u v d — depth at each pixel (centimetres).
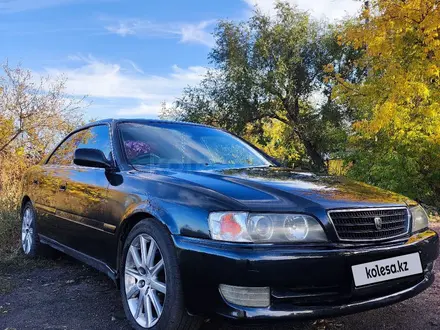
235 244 211
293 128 1834
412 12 918
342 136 1129
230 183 250
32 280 373
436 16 885
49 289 348
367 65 1112
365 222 235
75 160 325
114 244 290
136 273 269
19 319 284
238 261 205
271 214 217
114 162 320
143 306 259
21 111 871
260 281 204
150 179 274
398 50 972
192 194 239
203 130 399
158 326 239
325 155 1825
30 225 449
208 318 220
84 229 329
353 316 289
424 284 257
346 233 226
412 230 263
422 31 933
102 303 315
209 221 221
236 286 207
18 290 346
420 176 903
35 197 430
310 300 214
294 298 212
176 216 235
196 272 218
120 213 282
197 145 364
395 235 249
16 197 655
